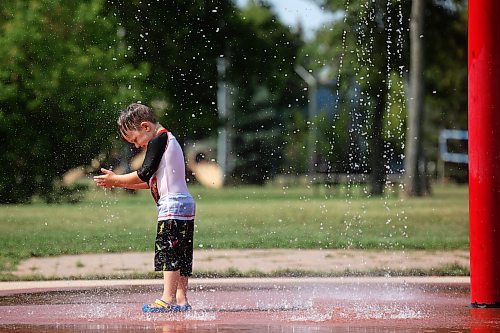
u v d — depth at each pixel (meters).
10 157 58.22
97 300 17.78
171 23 75.25
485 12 16.28
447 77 90.94
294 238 34.09
